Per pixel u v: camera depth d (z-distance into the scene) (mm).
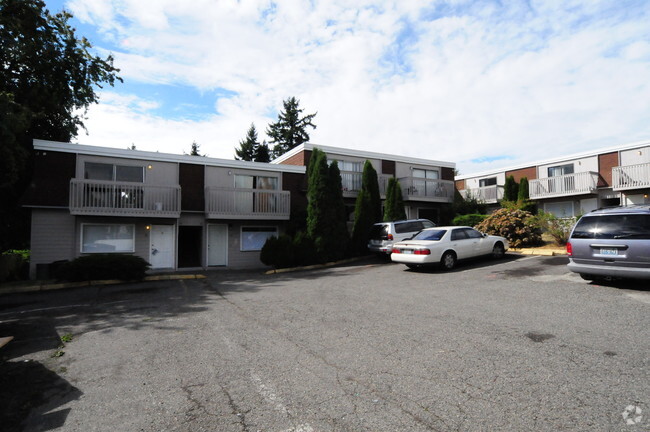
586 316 5668
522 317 5832
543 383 3537
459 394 3420
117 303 8859
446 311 6496
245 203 17828
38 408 3600
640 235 7086
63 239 14625
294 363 4426
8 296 10438
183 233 20172
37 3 10734
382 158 23219
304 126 54031
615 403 3107
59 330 6469
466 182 33969
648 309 5840
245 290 10133
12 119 10180
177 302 8695
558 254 13227
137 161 16125
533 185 26094
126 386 4020
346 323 6047
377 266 14234
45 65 11734
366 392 3572
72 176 14883
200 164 17422
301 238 15883
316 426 3018
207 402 3555
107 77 13062
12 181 13336
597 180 23266
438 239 11820
